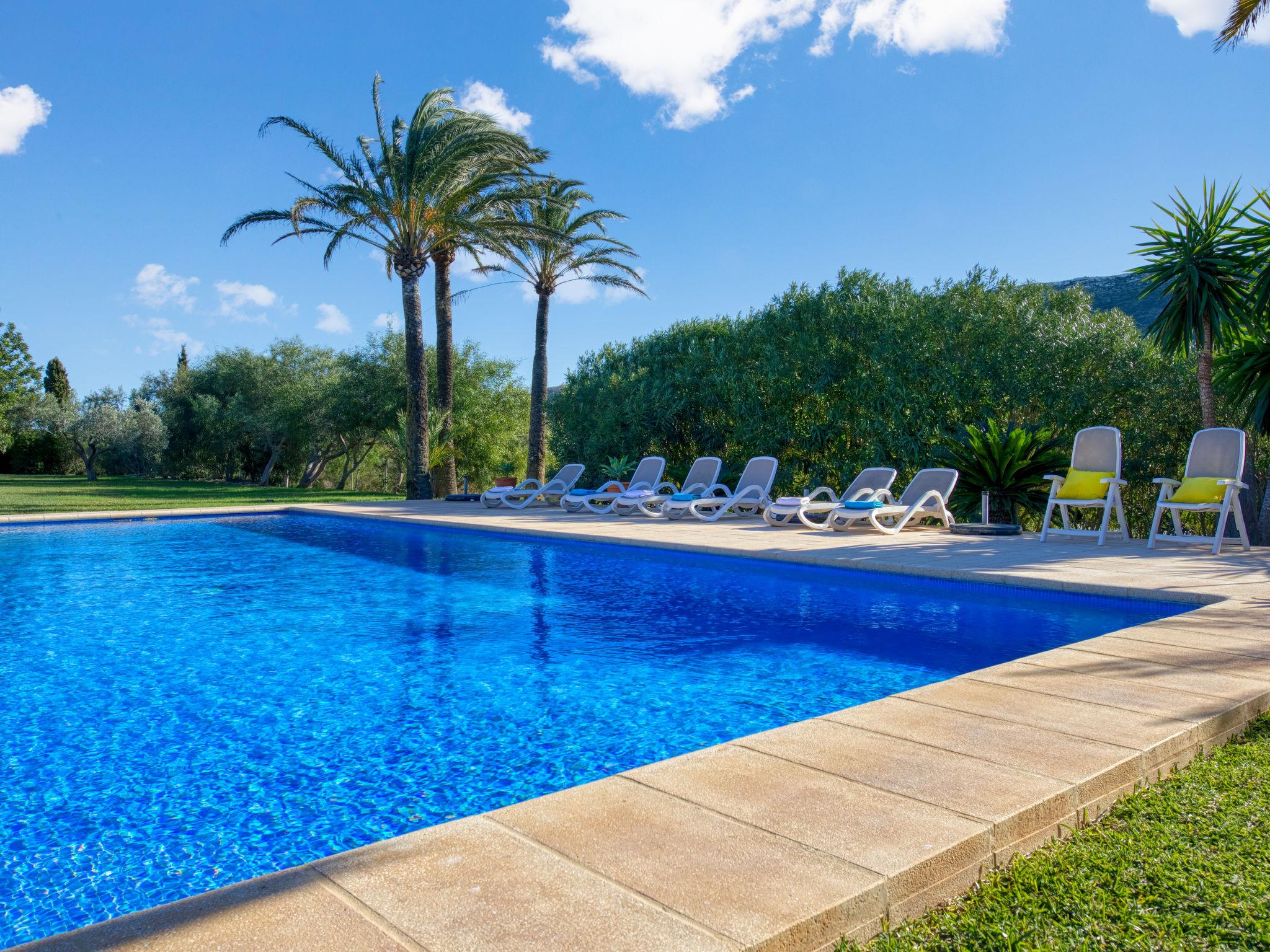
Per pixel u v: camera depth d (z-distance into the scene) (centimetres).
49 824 275
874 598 672
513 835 195
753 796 219
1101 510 1304
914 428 1361
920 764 242
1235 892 178
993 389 1298
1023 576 646
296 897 165
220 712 395
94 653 511
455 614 628
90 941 149
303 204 1677
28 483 3238
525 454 3198
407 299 1906
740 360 1616
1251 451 994
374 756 337
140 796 298
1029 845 209
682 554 898
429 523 1280
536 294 2016
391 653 509
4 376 4206
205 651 515
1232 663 366
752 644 527
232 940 149
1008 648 507
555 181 2003
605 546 999
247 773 320
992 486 1118
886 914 172
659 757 332
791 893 166
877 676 450
